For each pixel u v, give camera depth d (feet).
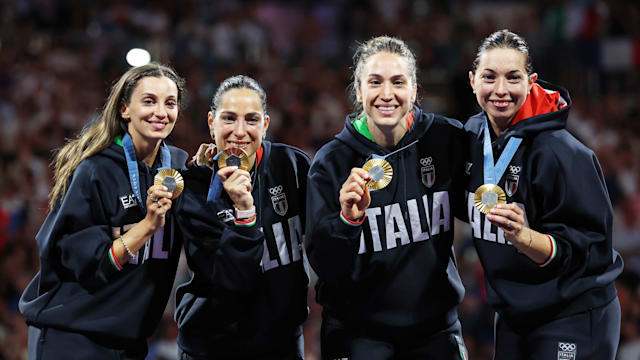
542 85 21.83
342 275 20.39
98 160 20.71
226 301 21.12
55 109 66.39
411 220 21.01
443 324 21.45
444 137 21.49
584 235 19.76
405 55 20.40
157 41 73.82
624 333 41.37
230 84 20.83
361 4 80.43
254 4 79.05
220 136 20.57
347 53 73.77
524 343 20.93
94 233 20.12
